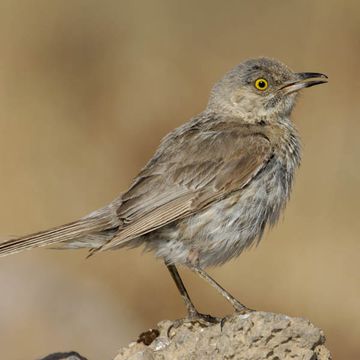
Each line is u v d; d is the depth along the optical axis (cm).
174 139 1130
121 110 2150
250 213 1083
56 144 2067
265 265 1716
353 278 1698
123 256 1728
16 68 2166
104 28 2308
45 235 1074
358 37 2009
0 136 2045
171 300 1692
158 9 2372
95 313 1548
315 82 1170
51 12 2250
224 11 2353
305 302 1684
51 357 1040
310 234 1780
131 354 975
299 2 2278
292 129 1161
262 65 1173
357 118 1945
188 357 927
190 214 1072
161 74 2206
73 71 2227
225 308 1683
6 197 1931
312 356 902
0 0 2212
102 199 1995
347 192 1864
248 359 909
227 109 1172
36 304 1520
